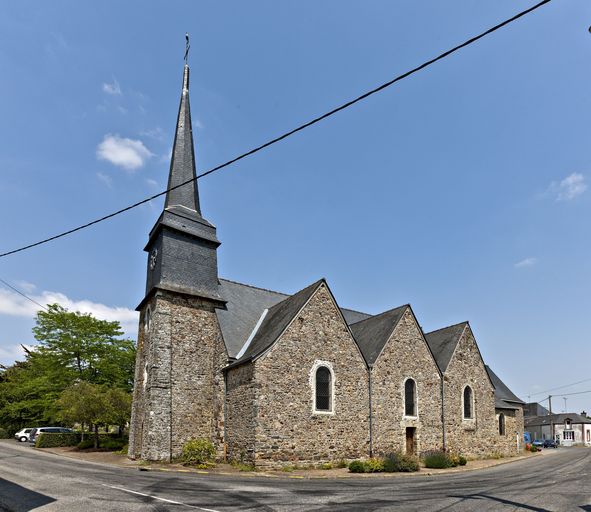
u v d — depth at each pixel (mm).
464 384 26625
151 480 14289
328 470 19016
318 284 22047
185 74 28391
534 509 10258
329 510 10055
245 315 24922
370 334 25531
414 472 18734
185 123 27250
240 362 20453
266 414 19125
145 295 24641
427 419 24156
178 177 25750
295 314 20953
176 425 21250
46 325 32500
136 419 23547
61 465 18625
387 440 22234
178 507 9922
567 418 69188
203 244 24984
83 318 33000
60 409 30578
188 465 19328
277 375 19797
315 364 20953
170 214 24125
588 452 36062
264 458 18641
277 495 11984
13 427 42469
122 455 24828
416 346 24844
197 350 22875
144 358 23719
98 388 29016
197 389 22266
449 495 12281
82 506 9836
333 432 20625
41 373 35062
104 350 33500
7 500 10453
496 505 10734
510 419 29750
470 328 28266
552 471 19391
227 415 21219
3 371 45750
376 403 22359
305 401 20250
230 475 16609
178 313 22828
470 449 25828
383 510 10094
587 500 11461
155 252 24344
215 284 24797
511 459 26656
